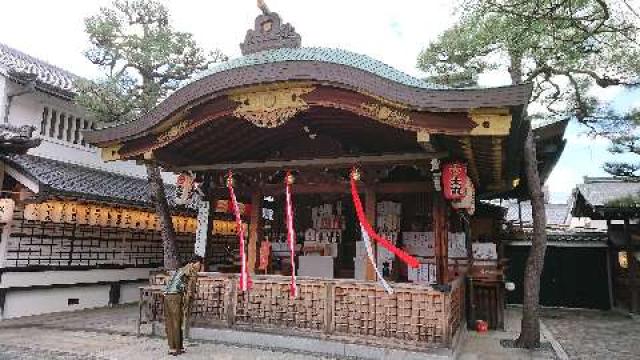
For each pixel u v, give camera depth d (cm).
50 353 802
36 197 1095
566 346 1039
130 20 1386
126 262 1520
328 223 1191
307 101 769
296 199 1240
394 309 787
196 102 830
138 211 1427
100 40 1334
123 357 776
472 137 700
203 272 955
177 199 1044
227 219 1881
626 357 925
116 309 1366
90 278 1376
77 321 1127
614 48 944
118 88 1307
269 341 856
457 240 1264
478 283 1241
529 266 998
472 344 994
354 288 819
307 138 1058
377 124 905
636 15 676
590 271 1930
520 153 887
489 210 1686
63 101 1467
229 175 1023
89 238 1388
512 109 629
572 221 2955
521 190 1565
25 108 1359
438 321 756
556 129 1165
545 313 1731
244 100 808
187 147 1012
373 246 955
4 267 1145
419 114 693
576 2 736
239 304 904
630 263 1627
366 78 706
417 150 909
